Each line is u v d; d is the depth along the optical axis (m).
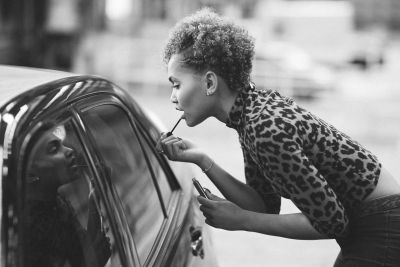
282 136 1.85
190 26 2.00
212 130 11.01
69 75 2.16
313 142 1.91
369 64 24.11
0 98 1.71
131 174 2.21
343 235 1.94
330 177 1.95
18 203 1.49
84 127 1.93
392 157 9.44
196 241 2.46
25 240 1.47
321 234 1.93
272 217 2.02
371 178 1.96
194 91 2.02
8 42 15.45
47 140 1.69
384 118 13.18
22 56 15.98
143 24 26.83
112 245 1.83
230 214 2.06
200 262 2.42
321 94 16.25
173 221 2.38
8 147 1.55
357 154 1.96
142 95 15.89
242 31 2.03
